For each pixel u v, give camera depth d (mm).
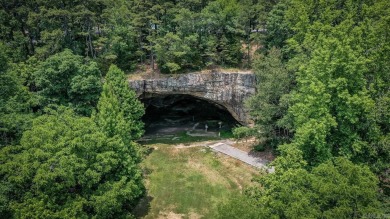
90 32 54812
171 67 53031
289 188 23469
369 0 46125
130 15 56844
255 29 62906
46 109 39312
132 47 56906
